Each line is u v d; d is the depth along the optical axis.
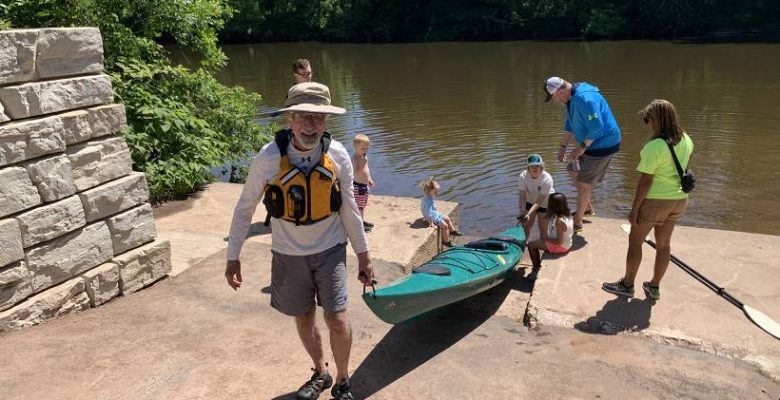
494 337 4.66
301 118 3.11
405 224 7.39
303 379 3.87
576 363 4.21
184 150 8.88
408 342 4.50
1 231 4.18
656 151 4.52
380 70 29.95
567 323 4.79
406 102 20.36
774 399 3.80
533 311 4.96
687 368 4.13
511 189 11.35
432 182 7.31
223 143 9.77
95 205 4.84
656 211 4.66
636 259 4.93
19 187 4.29
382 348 4.38
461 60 33.16
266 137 11.61
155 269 5.38
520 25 45.00
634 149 13.68
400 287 4.46
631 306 4.96
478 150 14.03
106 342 4.30
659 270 4.95
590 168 6.32
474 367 4.15
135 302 4.99
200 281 5.44
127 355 4.14
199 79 10.25
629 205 10.39
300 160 3.21
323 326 4.63
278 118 17.66
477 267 5.42
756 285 5.28
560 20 44.22
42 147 4.41
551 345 4.48
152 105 8.77
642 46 36.12
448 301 4.90
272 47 47.50
